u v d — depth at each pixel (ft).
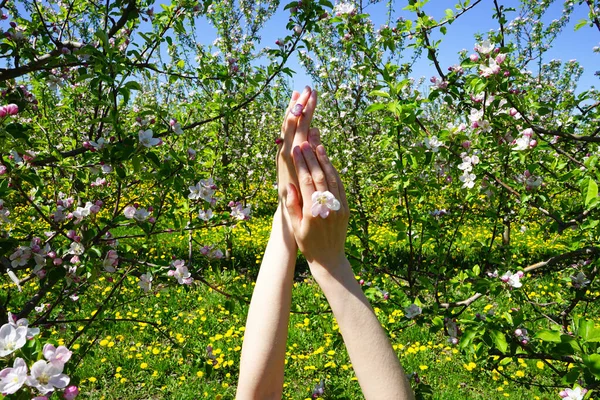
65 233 6.15
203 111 11.12
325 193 2.12
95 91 6.08
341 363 12.84
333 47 19.95
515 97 7.04
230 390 11.81
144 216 6.85
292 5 8.21
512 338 6.03
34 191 7.46
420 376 12.17
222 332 15.07
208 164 11.39
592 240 7.20
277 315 2.40
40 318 6.75
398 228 7.75
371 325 2.04
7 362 3.00
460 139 6.97
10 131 4.95
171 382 12.12
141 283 7.62
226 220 8.18
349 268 2.16
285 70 8.91
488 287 6.52
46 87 8.92
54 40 6.49
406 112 6.31
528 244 23.72
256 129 23.90
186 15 7.52
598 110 8.25
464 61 6.89
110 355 13.14
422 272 8.34
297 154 2.25
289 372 12.51
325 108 23.26
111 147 5.78
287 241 2.52
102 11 7.04
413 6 7.51
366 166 16.96
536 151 7.23
